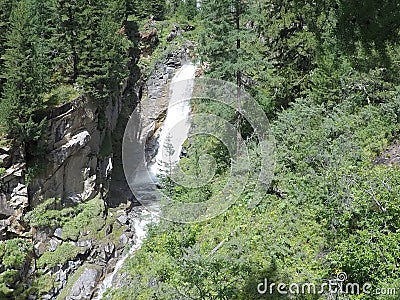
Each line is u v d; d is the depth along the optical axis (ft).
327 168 40.11
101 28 84.33
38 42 79.56
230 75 59.47
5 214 68.54
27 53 68.54
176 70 119.03
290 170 45.93
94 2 87.20
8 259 65.82
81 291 68.80
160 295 36.04
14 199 69.77
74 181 81.41
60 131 76.59
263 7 66.95
